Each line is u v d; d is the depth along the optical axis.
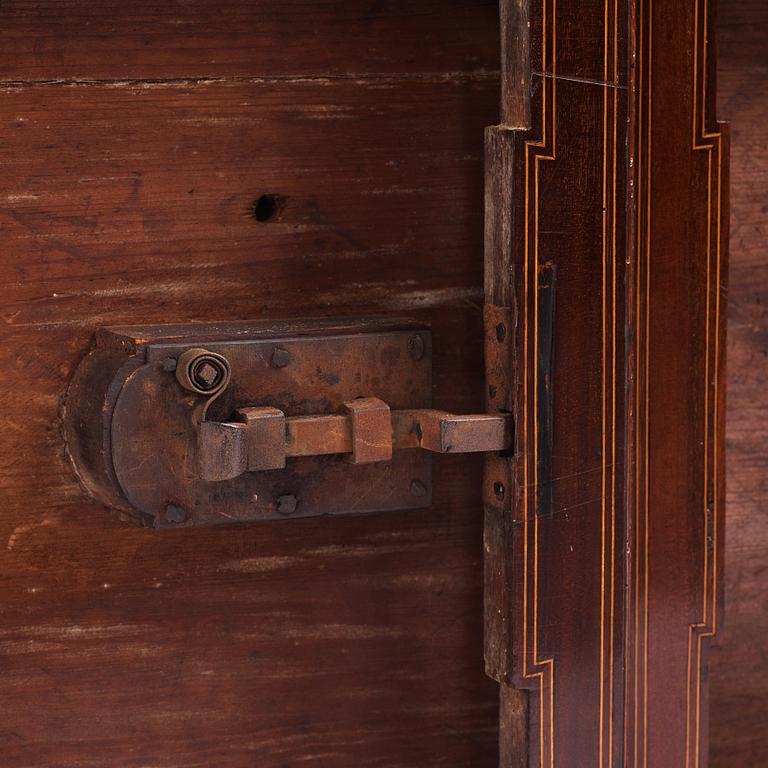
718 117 1.51
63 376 1.32
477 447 1.32
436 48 1.41
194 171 1.34
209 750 1.42
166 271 1.34
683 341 1.41
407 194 1.42
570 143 1.33
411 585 1.47
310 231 1.39
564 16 1.32
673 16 1.37
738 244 1.54
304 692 1.45
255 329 1.31
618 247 1.36
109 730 1.38
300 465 1.32
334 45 1.37
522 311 1.32
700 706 1.47
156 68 1.32
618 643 1.41
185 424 1.26
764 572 1.61
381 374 1.35
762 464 1.59
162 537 1.38
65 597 1.35
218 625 1.41
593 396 1.37
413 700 1.49
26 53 1.28
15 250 1.29
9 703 1.34
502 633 1.38
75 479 1.34
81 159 1.31
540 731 1.39
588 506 1.38
